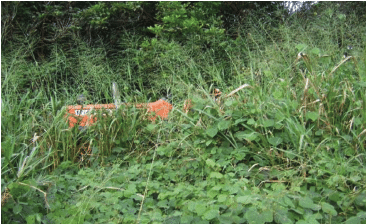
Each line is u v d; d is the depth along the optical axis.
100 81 5.16
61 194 3.08
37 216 2.41
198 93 4.29
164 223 2.44
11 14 8.59
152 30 8.91
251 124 3.32
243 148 3.31
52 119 4.14
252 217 2.19
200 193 2.76
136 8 9.57
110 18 9.90
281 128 3.22
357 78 3.96
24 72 5.51
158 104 4.83
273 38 5.69
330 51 4.77
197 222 2.32
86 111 4.68
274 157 3.18
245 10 9.07
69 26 8.69
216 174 2.87
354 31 5.54
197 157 3.52
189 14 9.45
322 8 6.95
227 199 2.46
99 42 8.64
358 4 7.00
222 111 3.58
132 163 3.87
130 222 2.59
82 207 2.70
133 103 4.59
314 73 3.79
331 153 3.12
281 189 2.64
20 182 2.64
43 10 9.57
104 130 4.16
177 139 3.84
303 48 3.97
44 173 3.53
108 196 2.92
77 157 4.16
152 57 6.98
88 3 10.51
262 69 4.61
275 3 8.01
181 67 5.66
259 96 3.58
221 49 7.27
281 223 2.26
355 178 2.65
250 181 2.98
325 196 2.60
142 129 4.34
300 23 6.26
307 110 3.45
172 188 3.03
